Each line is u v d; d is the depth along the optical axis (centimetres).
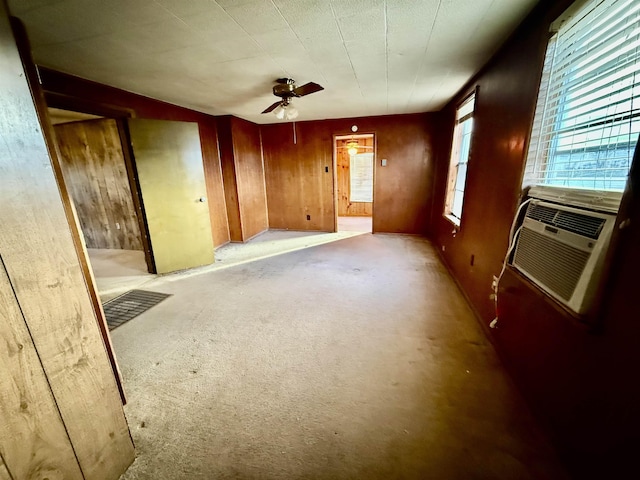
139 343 206
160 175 331
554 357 123
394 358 183
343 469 116
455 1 146
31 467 85
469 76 274
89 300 102
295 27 170
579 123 127
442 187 420
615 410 88
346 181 708
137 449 127
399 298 267
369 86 304
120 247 470
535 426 132
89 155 429
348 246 450
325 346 197
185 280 328
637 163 81
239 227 487
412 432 131
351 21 165
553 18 134
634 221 83
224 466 119
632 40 96
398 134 482
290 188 559
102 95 273
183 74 247
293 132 527
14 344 80
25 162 82
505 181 187
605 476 92
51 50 191
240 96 325
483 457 118
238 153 468
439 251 411
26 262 82
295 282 312
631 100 98
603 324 93
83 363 100
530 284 138
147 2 139
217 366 179
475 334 207
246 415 143
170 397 156
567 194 124
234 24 164
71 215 127
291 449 125
